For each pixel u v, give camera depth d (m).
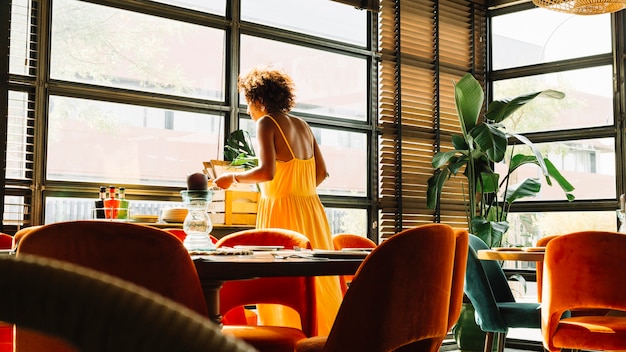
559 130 6.28
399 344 1.79
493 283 4.44
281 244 2.88
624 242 2.94
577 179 6.18
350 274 1.92
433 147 6.48
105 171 4.75
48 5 4.55
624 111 5.95
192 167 5.12
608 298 2.96
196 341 0.23
